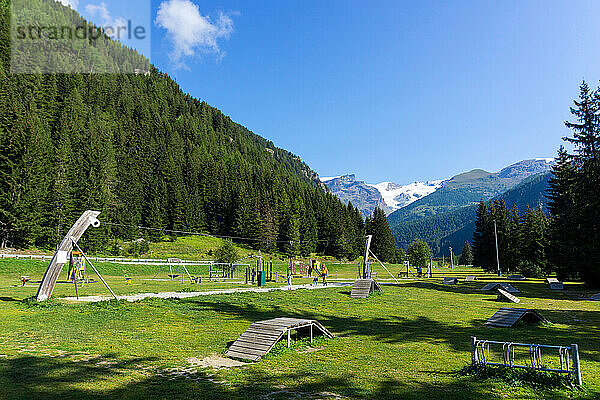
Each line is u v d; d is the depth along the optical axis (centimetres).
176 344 1269
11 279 4050
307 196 15312
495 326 1772
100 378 883
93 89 16788
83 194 7838
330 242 13162
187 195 12025
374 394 825
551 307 2575
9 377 853
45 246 6756
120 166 11800
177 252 8862
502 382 898
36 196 6569
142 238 9581
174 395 784
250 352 1140
